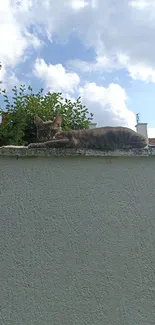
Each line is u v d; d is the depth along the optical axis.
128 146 2.27
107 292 1.61
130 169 1.72
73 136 2.30
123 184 1.70
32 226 1.62
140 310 1.61
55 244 1.61
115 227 1.66
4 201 1.63
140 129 13.20
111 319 1.59
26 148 1.69
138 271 1.64
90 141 2.28
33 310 1.56
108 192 1.69
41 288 1.58
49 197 1.65
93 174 1.70
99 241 1.64
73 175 1.68
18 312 1.55
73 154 1.69
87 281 1.60
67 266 1.60
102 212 1.66
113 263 1.63
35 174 1.67
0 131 6.23
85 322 1.58
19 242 1.60
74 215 1.65
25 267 1.58
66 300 1.58
